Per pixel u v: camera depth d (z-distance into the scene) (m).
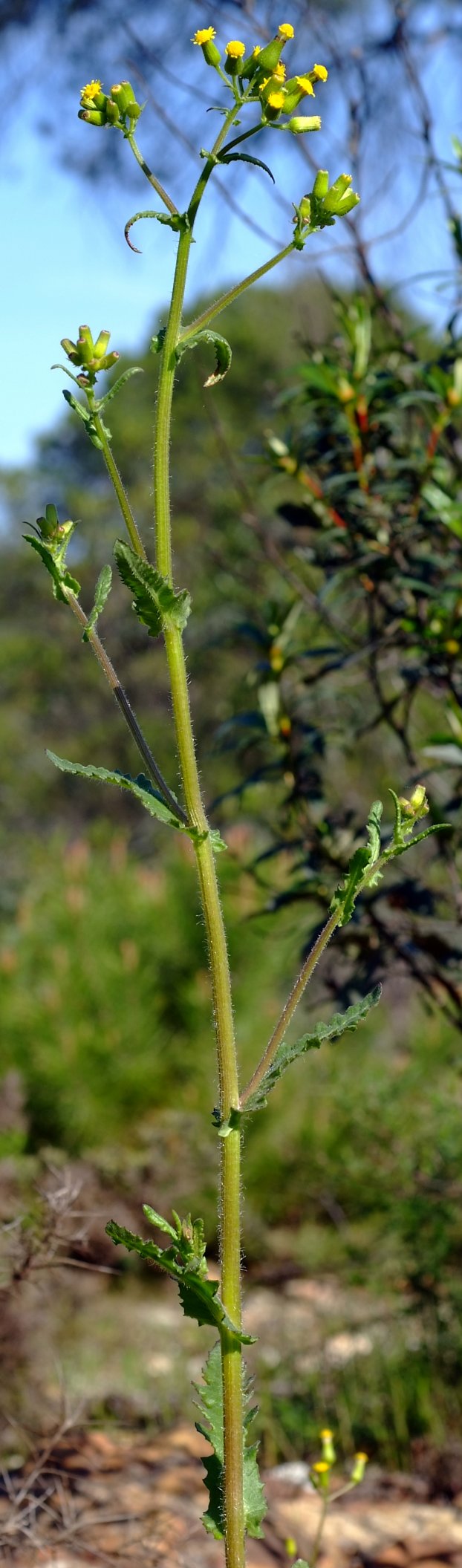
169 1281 5.09
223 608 9.16
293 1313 4.58
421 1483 3.21
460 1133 3.89
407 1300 3.94
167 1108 5.86
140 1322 4.45
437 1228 3.72
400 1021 5.52
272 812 5.48
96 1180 5.12
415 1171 3.80
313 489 3.05
